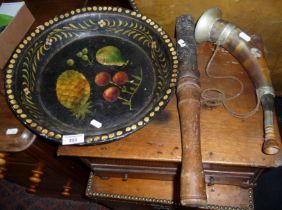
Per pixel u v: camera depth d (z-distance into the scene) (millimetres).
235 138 663
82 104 712
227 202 820
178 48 706
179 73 667
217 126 680
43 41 773
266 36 888
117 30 792
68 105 714
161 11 843
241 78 733
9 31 852
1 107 782
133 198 872
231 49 736
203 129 679
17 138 739
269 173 1066
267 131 626
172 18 867
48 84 748
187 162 580
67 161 1005
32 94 719
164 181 876
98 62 771
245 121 679
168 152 659
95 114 695
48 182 1147
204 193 551
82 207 1380
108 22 784
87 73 758
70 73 760
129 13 756
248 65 707
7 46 851
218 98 706
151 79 728
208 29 735
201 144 663
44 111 703
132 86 727
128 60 765
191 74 658
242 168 708
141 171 807
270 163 630
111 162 766
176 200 845
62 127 677
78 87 738
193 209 886
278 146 607
